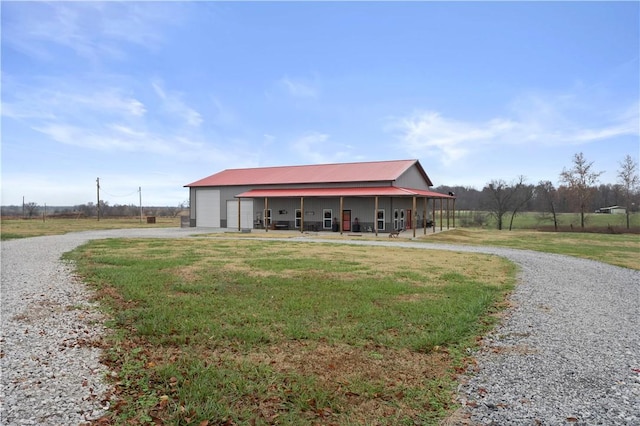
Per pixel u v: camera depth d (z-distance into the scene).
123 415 3.34
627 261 14.60
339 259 12.96
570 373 4.40
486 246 19.25
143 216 63.56
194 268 10.72
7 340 5.16
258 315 6.25
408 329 5.71
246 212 31.05
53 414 3.33
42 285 8.61
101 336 5.33
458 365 4.54
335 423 3.31
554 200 41.59
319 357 4.68
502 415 3.48
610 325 6.29
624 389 4.02
